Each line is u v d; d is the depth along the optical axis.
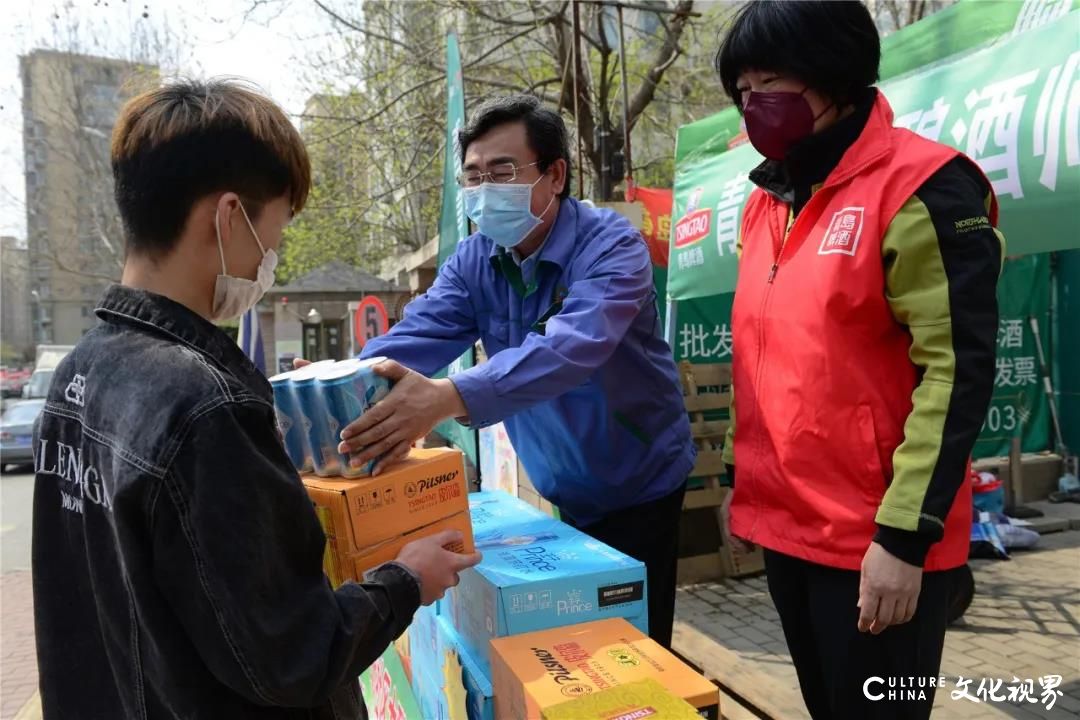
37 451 1.07
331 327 14.01
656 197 5.21
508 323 2.02
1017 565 4.37
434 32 8.89
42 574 1.03
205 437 0.87
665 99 9.41
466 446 3.90
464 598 1.53
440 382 1.40
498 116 1.83
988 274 1.28
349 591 1.01
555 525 1.80
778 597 1.64
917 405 1.30
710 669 2.39
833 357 1.41
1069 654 3.22
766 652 3.47
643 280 1.74
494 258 2.00
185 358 0.93
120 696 0.95
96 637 1.00
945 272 1.29
